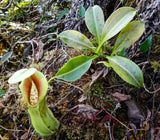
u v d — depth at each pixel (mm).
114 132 179
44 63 281
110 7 299
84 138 183
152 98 188
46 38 337
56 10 384
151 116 174
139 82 159
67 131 190
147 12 217
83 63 191
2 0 474
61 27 343
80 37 229
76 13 317
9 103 238
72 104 211
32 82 147
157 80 192
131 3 263
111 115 182
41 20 380
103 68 223
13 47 328
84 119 191
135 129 172
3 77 287
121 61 181
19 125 215
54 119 178
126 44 203
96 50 220
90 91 210
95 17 228
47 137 191
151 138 160
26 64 309
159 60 195
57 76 178
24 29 357
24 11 408
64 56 274
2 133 211
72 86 229
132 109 187
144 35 213
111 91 208
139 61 212
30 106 145
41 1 399
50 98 223
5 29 363
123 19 192
